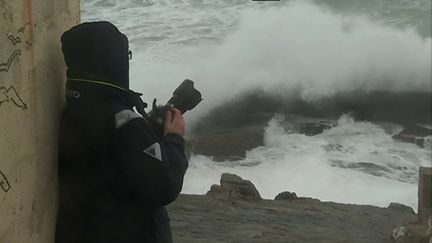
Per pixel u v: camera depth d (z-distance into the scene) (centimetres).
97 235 278
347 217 908
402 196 1527
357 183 1592
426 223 743
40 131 281
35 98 275
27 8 264
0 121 229
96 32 274
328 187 1580
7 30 238
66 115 285
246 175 1619
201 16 2756
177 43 2539
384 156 1733
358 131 1902
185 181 1543
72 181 289
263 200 978
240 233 743
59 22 323
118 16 2783
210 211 846
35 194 273
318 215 900
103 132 270
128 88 285
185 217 800
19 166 252
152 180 266
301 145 1784
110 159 274
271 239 728
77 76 277
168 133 287
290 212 892
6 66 236
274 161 1688
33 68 272
